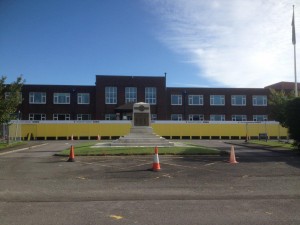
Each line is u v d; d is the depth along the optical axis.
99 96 62.09
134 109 28.81
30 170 14.95
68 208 8.27
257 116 66.50
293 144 24.28
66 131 52.41
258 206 8.43
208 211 7.95
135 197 9.50
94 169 15.18
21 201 9.04
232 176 13.17
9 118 31.97
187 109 65.12
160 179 12.52
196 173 13.95
